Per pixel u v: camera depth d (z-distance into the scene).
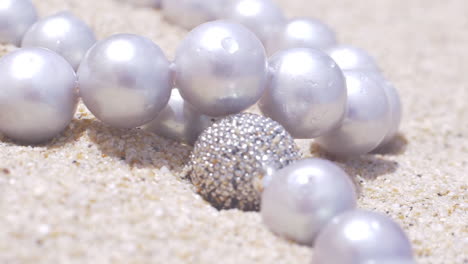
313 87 0.13
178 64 0.13
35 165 0.13
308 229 0.12
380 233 0.11
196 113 0.14
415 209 0.14
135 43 0.13
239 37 0.13
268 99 0.14
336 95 0.13
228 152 0.13
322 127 0.14
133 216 0.12
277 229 0.12
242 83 0.13
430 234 0.13
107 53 0.13
